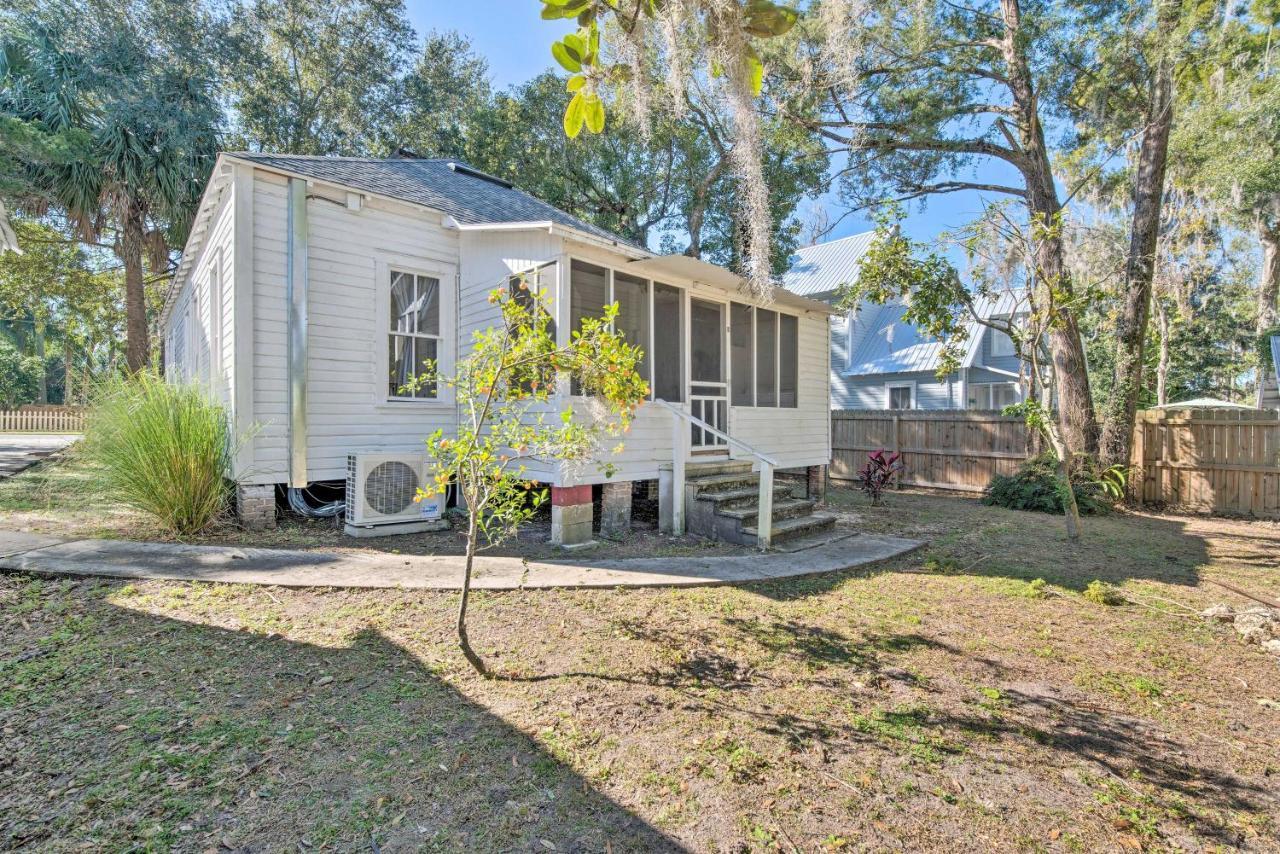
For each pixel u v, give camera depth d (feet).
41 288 59.47
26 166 40.75
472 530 10.57
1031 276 24.34
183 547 17.16
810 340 32.99
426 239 25.07
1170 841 6.95
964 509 31.63
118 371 21.95
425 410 25.04
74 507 20.80
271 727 8.57
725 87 11.99
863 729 9.22
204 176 46.34
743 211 21.12
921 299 24.79
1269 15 31.45
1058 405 33.88
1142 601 15.88
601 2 7.88
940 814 7.30
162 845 6.26
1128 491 32.76
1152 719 9.80
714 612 14.14
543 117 56.80
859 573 18.21
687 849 6.59
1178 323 55.52
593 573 16.57
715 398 26.99
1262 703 10.37
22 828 6.41
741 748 8.57
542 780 7.68
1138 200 32.65
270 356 21.08
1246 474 30.25
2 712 8.65
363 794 7.23
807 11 34.58
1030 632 13.55
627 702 9.78
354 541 19.62
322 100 63.67
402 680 10.17
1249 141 33.47
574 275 21.52
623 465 22.53
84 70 43.21
